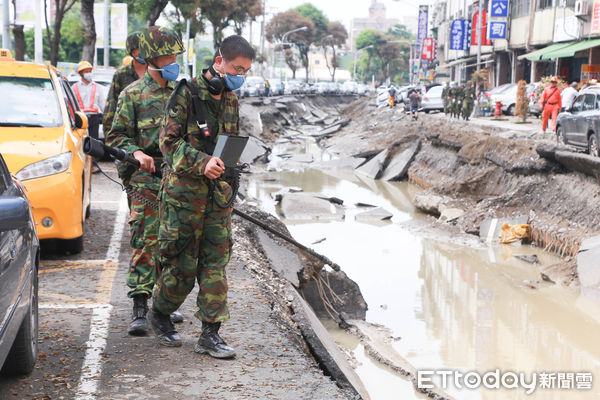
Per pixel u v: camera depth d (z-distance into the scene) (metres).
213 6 52.91
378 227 17.31
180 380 4.57
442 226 17.11
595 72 31.44
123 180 5.61
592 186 15.02
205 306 4.86
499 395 7.36
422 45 87.38
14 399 4.21
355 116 59.44
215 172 4.39
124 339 5.29
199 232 4.67
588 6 34.50
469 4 61.91
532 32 42.81
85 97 13.34
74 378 4.55
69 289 6.62
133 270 5.43
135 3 43.25
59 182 7.44
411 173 26.33
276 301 7.03
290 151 36.97
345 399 4.45
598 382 7.79
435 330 9.55
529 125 28.27
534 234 15.39
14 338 3.96
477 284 12.17
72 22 75.69
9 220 3.38
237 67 4.53
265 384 4.56
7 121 7.83
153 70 5.27
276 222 10.23
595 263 12.00
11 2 26.44
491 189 18.75
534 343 9.18
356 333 9.01
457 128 26.67
